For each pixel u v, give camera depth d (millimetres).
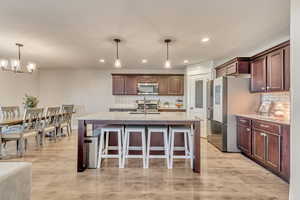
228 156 3705
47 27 2861
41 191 2279
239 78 4000
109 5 2201
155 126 3293
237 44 3732
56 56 4789
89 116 3230
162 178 2654
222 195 2199
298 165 1211
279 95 3463
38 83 6723
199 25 2781
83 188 2355
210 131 4742
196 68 5738
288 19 2574
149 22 2674
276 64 3084
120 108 6266
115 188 2357
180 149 3508
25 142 4008
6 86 5355
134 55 4660
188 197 2150
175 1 2109
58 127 5211
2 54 4570
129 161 3393
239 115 3820
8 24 2746
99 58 5027
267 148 2926
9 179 849
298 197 1210
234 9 2293
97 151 3131
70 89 6766
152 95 6613
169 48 4027
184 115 3518
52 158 3518
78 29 2939
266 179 2646
